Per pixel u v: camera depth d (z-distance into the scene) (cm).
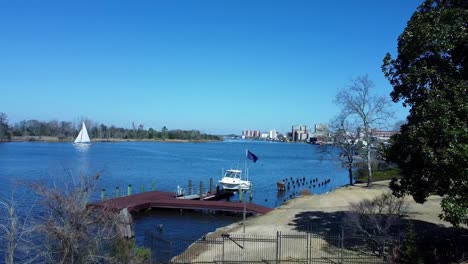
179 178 9081
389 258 2397
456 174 2230
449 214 2241
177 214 5159
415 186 2605
